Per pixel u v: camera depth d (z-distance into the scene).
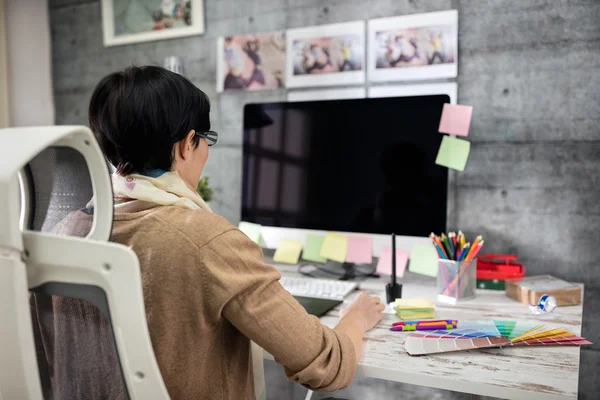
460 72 1.58
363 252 1.49
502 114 1.54
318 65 1.76
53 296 0.62
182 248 0.68
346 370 0.79
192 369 0.70
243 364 0.79
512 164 1.54
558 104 1.48
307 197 1.57
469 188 1.59
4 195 0.47
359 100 1.48
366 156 1.48
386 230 1.46
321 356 0.75
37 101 2.21
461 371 0.83
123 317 0.55
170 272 0.68
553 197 1.50
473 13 1.55
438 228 1.40
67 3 2.19
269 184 1.62
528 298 1.22
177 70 1.93
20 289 0.49
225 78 1.91
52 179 0.62
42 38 2.21
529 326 1.04
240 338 0.78
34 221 0.62
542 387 0.76
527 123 1.51
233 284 0.67
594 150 1.45
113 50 2.12
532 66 1.50
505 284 1.36
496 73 1.54
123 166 0.82
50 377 0.62
